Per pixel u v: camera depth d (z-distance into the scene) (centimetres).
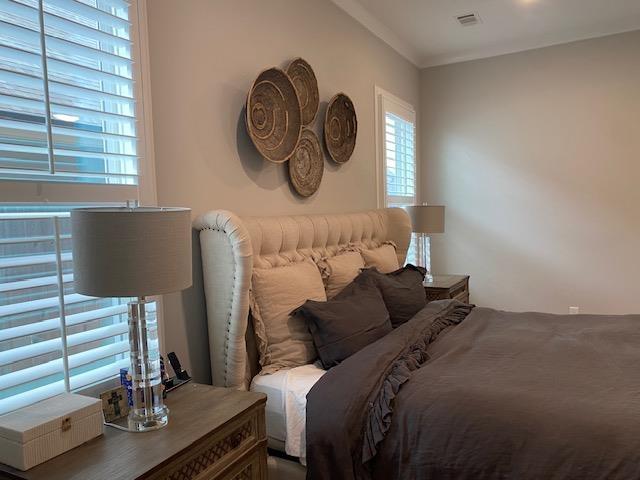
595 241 457
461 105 504
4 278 143
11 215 144
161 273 132
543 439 151
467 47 476
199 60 222
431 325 256
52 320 153
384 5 371
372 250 334
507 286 495
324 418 177
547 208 474
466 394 172
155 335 192
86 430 134
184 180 214
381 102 415
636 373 189
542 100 470
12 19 145
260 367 225
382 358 201
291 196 294
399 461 168
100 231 127
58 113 158
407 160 486
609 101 444
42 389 150
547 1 376
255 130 252
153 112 198
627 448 141
